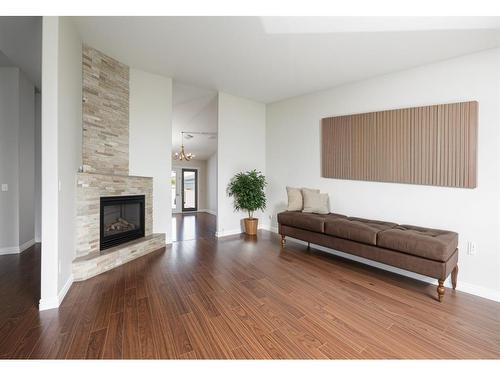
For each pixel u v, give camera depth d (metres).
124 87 3.52
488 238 2.58
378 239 2.75
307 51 2.96
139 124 3.71
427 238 2.43
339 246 3.15
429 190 3.00
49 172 2.10
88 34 2.71
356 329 1.90
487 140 2.60
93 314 2.02
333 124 3.99
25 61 3.36
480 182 2.63
